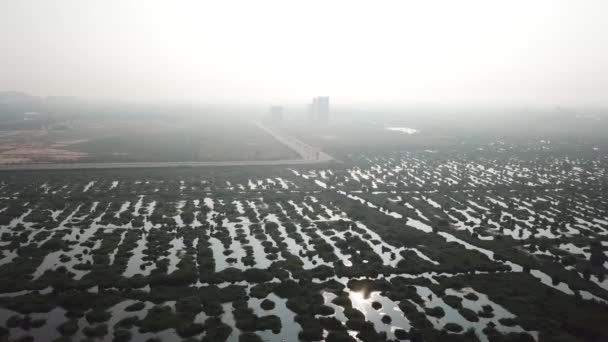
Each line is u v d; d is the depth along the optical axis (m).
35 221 80.75
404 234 77.00
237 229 78.44
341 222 82.31
